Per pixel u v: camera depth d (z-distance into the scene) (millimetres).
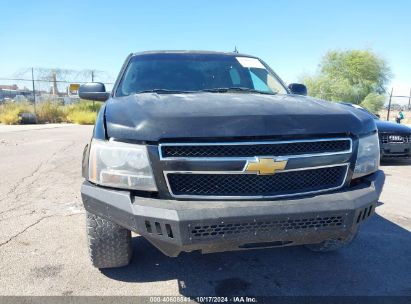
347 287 3062
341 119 2773
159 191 2492
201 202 2457
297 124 2598
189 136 2430
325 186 2689
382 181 2934
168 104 2789
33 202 5160
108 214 2555
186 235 2355
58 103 24609
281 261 3502
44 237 3959
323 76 31312
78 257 3500
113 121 2641
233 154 2465
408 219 4684
